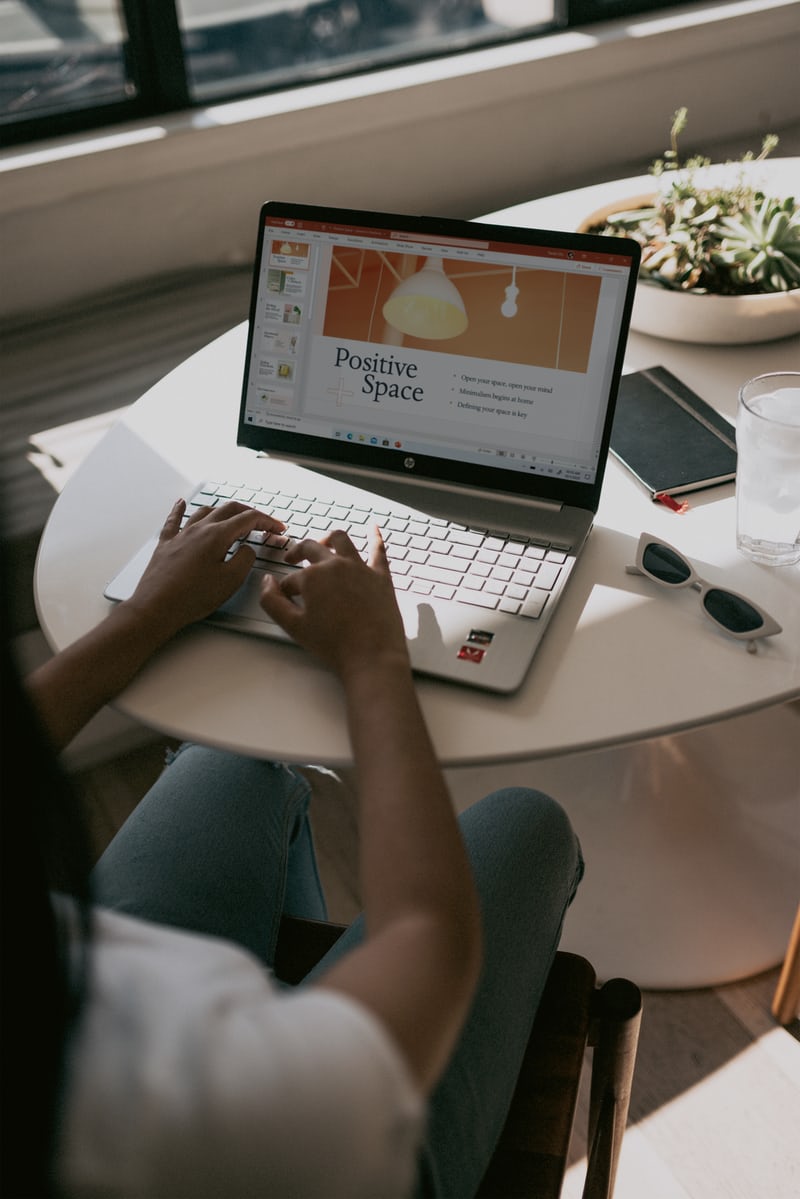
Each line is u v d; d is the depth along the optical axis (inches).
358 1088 15.8
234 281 76.7
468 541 37.0
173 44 71.4
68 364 69.1
